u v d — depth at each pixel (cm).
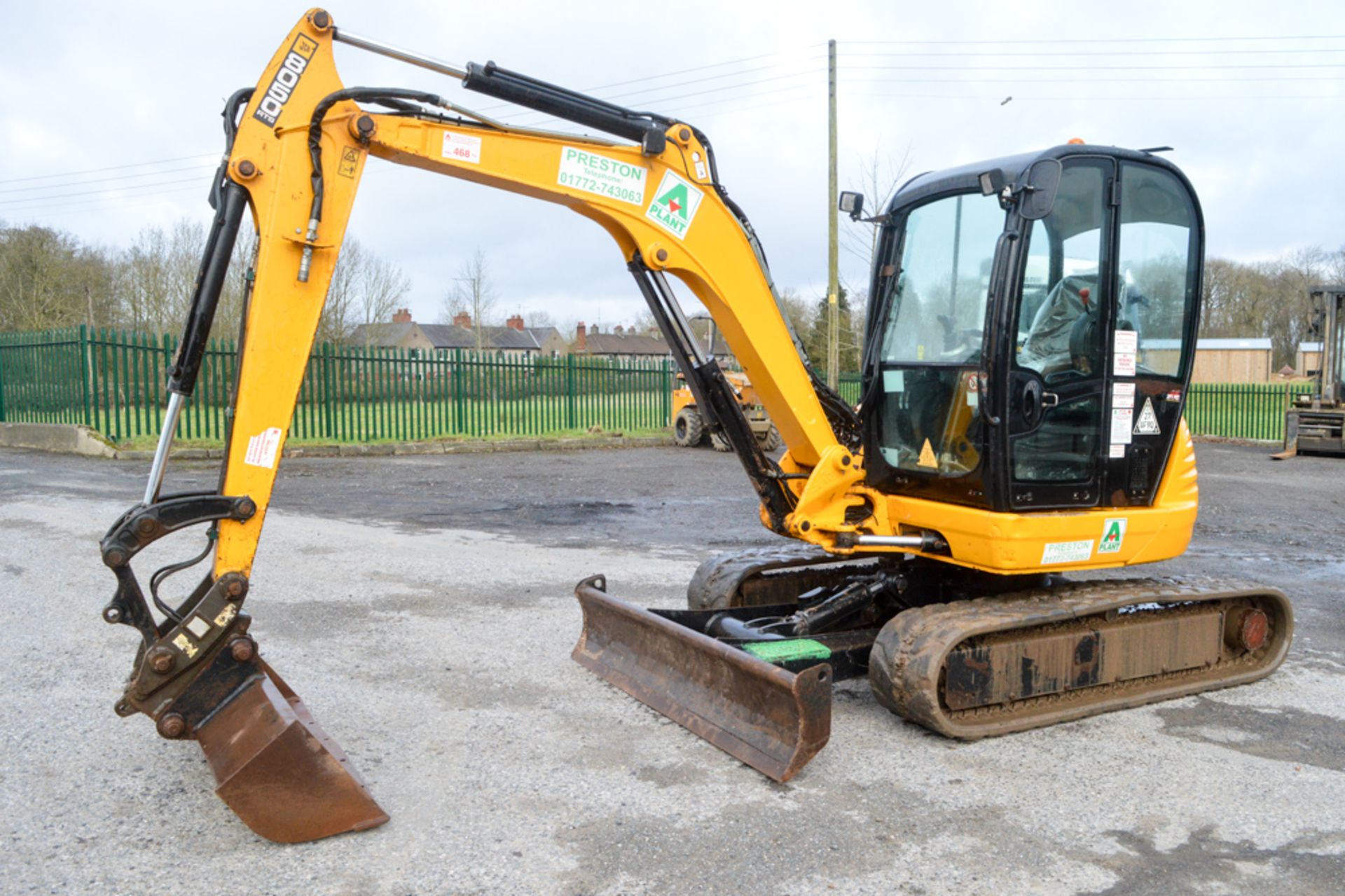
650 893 323
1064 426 497
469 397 1909
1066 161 483
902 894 327
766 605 568
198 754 423
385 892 320
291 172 373
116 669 523
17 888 316
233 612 353
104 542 343
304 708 417
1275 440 2470
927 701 444
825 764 434
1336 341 1970
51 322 3312
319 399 1716
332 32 381
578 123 452
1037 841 367
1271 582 830
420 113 410
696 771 420
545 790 398
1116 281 502
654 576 785
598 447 1936
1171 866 350
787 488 534
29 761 411
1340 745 470
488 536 948
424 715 476
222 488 363
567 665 554
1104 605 498
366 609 658
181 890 318
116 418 1509
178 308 3147
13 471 1235
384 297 3475
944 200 510
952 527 495
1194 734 483
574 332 7456
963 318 498
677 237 475
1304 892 334
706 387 508
